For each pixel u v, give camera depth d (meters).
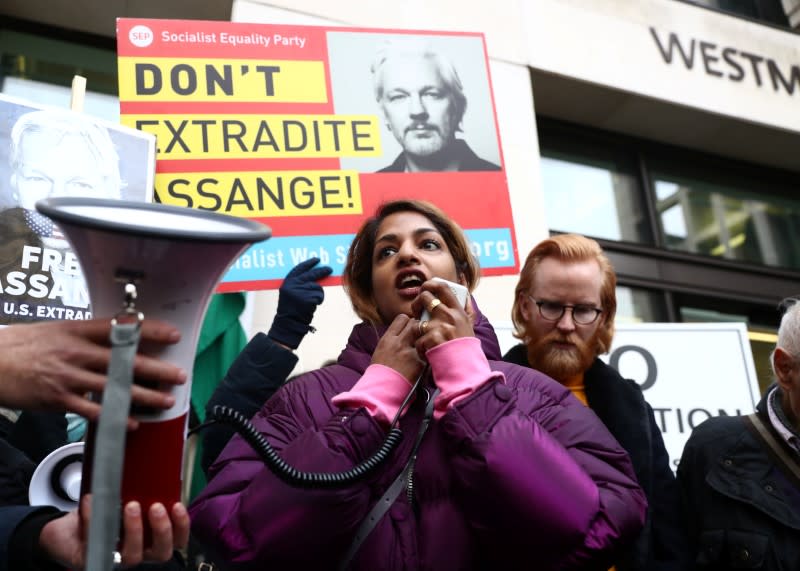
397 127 3.12
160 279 0.99
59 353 0.99
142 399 0.99
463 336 1.60
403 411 1.61
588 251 2.38
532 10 5.36
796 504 2.03
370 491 1.54
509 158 4.82
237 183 2.89
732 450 2.15
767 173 6.38
